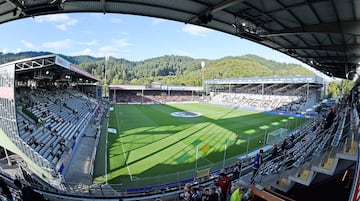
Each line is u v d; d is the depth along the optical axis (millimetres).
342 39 9711
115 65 138750
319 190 7340
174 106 57188
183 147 19547
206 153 17953
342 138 7348
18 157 15438
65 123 22469
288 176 7078
